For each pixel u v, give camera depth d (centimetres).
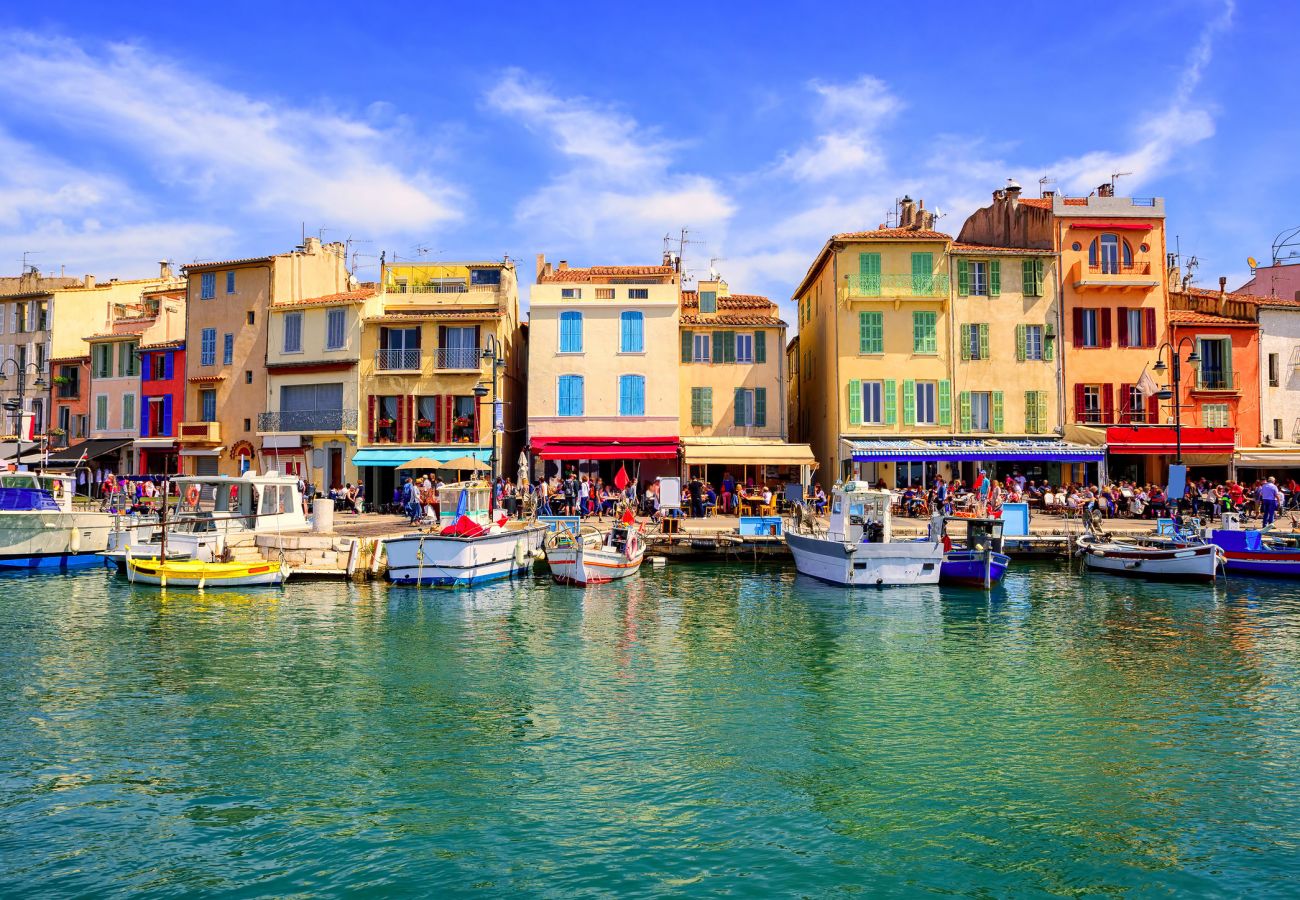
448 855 979
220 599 2520
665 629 2144
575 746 1317
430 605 2444
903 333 4312
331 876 933
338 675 1694
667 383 4388
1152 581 2900
